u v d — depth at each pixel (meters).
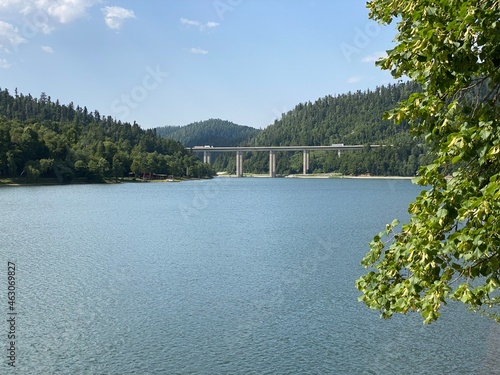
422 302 7.66
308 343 22.77
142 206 104.00
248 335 23.88
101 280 35.31
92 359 21.05
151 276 36.78
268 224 73.62
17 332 24.19
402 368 19.98
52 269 39.53
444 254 8.22
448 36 6.79
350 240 55.22
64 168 155.25
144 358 21.17
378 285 8.77
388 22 9.04
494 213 6.57
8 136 143.62
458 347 22.00
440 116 7.80
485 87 8.02
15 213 86.25
